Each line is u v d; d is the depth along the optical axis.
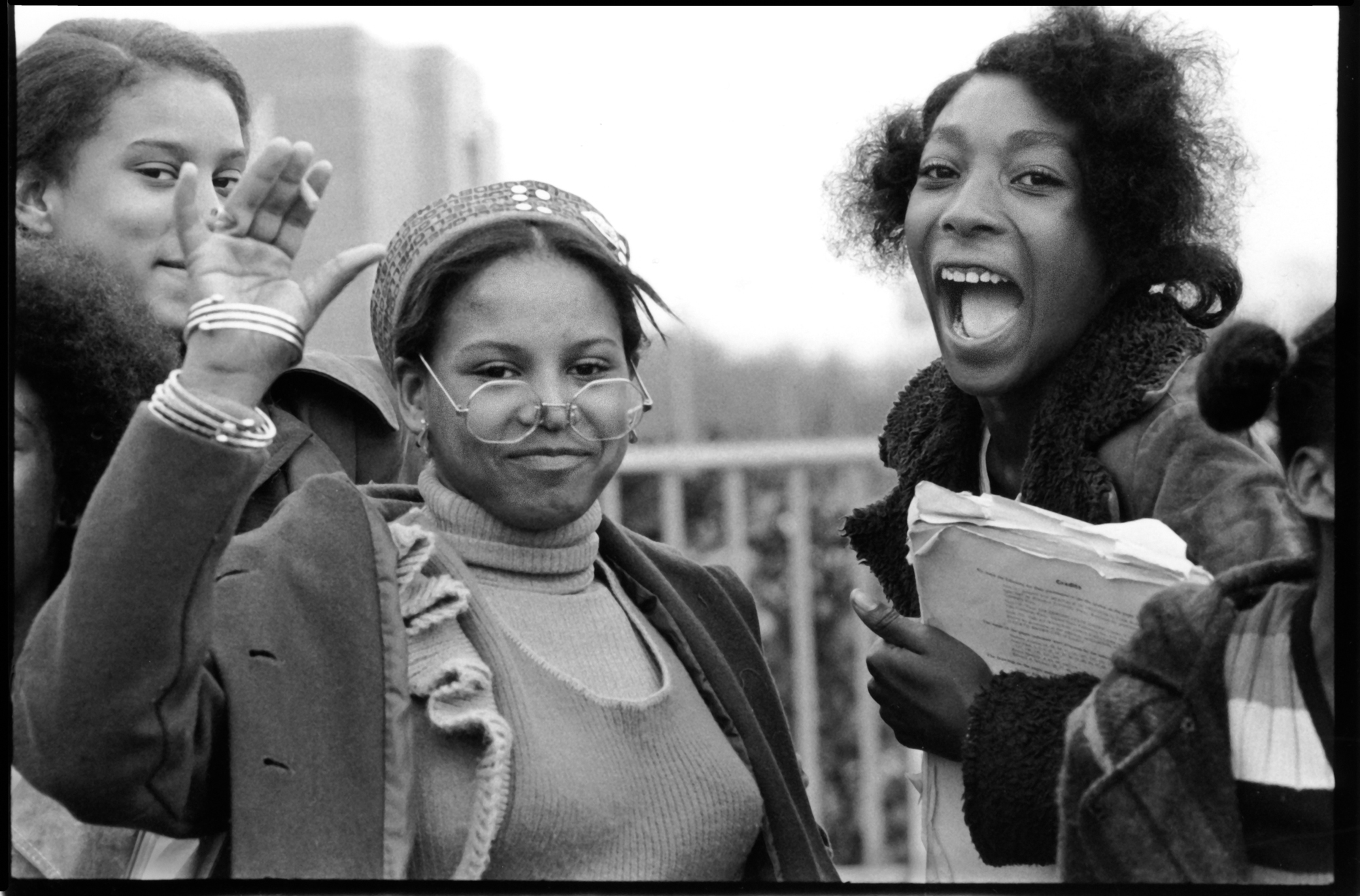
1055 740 1.67
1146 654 1.64
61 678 1.32
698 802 1.56
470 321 1.55
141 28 1.92
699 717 1.62
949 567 1.74
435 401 1.58
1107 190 1.75
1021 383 1.79
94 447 1.69
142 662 1.31
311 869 1.41
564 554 1.63
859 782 3.14
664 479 3.20
